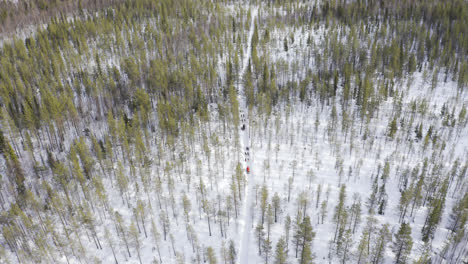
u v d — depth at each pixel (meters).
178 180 91.31
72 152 86.69
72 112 105.81
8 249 73.00
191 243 73.88
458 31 157.75
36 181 88.56
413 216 77.06
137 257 71.62
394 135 101.38
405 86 133.50
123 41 164.38
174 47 168.50
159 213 81.62
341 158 96.06
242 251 72.25
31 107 107.50
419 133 101.69
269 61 157.38
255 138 109.81
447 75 138.50
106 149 95.00
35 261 68.31
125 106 124.81
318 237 73.00
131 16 195.12
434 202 72.38
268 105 115.12
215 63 153.38
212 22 195.38
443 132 105.31
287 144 106.69
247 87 128.62
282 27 186.62
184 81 127.00
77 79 132.12
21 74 131.12
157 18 195.62
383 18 192.38
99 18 190.25
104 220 80.06
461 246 69.25
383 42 160.12
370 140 101.94
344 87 122.75
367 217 73.94
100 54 154.62
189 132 102.69
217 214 79.62
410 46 157.75
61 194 84.06
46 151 99.25
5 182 86.62
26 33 180.75
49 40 164.12
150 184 88.94
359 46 160.00
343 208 72.19
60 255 70.56
